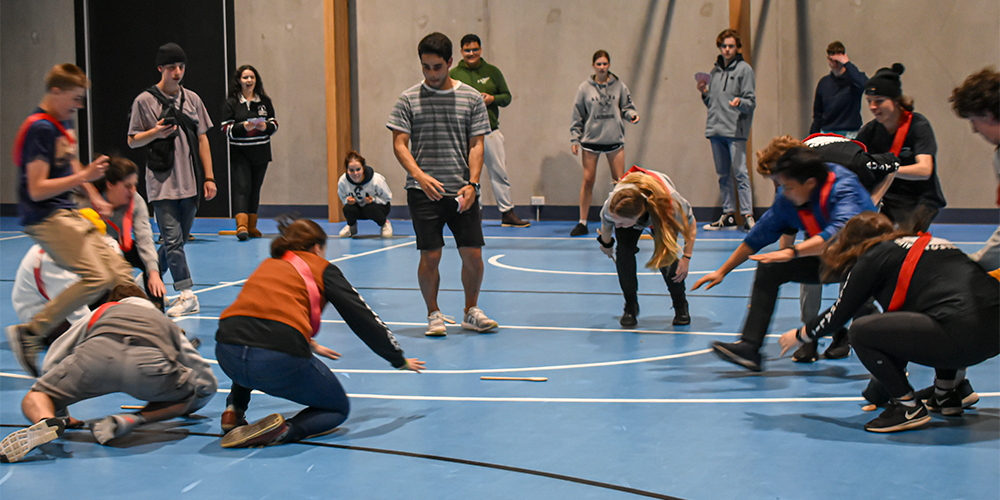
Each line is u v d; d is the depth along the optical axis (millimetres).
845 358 4906
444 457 3346
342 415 3676
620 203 5250
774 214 4465
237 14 14000
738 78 11133
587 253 9562
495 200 13578
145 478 3158
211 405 4133
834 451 3354
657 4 12500
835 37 11891
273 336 3408
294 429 3527
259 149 11266
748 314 4535
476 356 5066
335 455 3389
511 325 5945
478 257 5754
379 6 13547
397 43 13539
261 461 3328
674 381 4469
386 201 11391
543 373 4668
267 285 3504
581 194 11461
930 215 5121
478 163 5648
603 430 3672
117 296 3848
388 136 13742
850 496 2891
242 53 14062
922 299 3461
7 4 14727
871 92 5113
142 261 5570
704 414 3885
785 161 4180
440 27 13344
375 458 3348
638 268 8383
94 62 14578
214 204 14586
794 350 5102
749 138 12109
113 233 5402
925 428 3619
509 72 13180
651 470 3174
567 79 12969
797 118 12195
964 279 3428
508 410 3988
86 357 3498
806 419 3787
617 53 12742
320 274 3568
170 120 6391
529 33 13031
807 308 4848
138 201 5582
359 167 11078
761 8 12227
